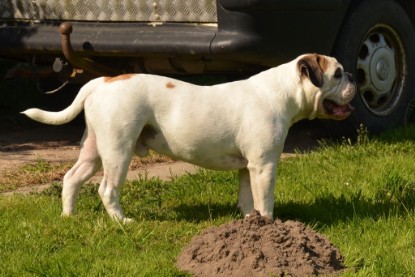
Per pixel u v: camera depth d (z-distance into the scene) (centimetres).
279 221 664
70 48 930
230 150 731
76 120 1212
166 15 938
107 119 718
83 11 990
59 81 1162
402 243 689
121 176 729
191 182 866
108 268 631
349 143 1009
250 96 729
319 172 895
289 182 855
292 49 928
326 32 968
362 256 655
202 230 711
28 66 1053
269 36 902
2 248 679
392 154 973
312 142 1081
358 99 1041
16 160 1008
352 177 870
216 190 845
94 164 757
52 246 687
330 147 995
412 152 989
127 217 761
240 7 880
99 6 977
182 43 904
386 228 722
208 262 636
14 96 1248
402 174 870
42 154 1038
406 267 636
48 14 1016
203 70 971
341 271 631
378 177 848
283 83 739
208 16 913
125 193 836
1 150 1055
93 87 730
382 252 664
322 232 724
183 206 806
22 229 718
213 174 886
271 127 724
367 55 1053
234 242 639
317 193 816
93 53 959
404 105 1101
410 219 748
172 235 717
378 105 1084
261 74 747
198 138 721
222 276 619
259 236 638
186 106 721
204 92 728
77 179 755
